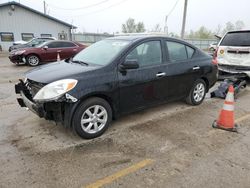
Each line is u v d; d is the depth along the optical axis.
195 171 3.00
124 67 3.88
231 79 6.80
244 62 7.17
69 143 3.65
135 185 2.73
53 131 4.05
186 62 5.04
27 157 3.27
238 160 3.27
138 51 4.25
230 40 7.55
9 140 3.74
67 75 3.56
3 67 12.70
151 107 4.96
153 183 2.77
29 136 3.88
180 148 3.57
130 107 4.22
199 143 3.74
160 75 4.48
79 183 2.76
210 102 5.91
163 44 4.67
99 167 3.06
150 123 4.48
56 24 30.47
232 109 4.21
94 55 4.38
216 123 4.41
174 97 4.98
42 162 3.15
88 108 3.66
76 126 3.59
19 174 2.90
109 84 3.79
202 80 5.56
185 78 5.04
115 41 4.58
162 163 3.17
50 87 3.38
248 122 4.65
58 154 3.35
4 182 2.76
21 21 28.14
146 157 3.31
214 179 2.86
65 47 13.95
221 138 3.92
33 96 3.77
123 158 3.28
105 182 2.78
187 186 2.72
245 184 2.78
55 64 4.37
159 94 4.61
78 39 34.72
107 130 4.13
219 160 3.26
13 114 4.88
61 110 3.52
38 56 13.23
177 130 4.20
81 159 3.24
